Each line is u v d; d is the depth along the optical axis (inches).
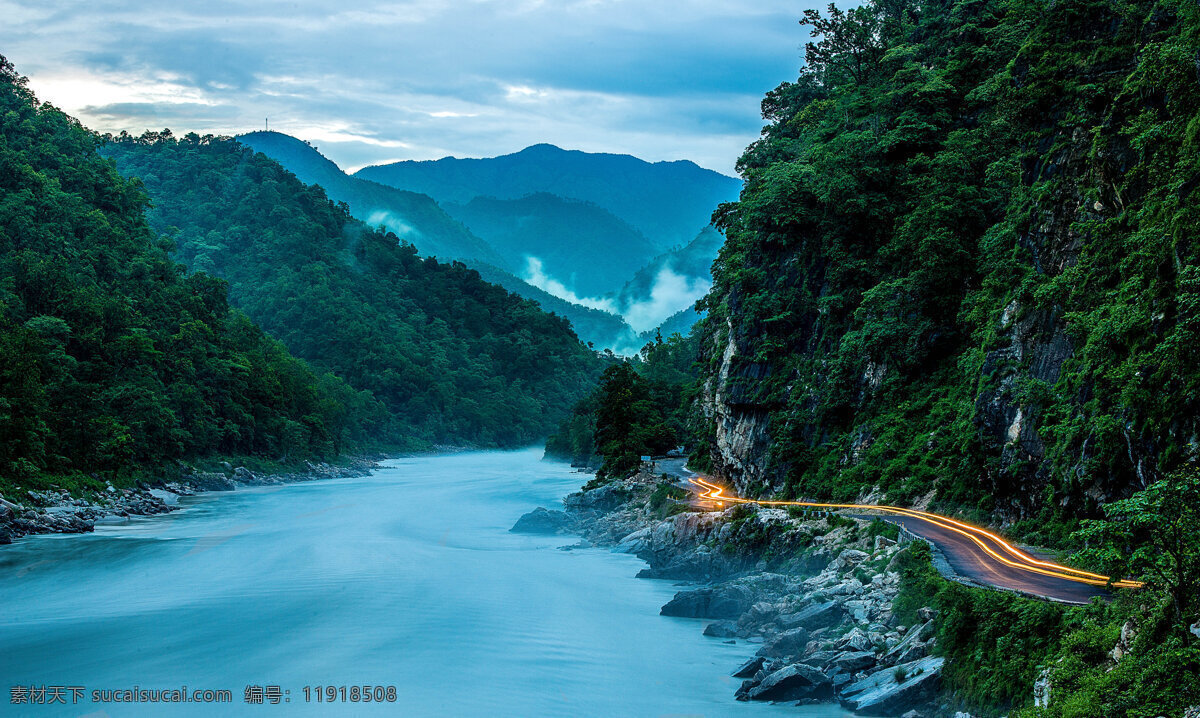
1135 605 971.9
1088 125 1926.7
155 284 6038.4
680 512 2849.4
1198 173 1378.0
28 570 2413.9
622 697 1359.5
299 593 2116.1
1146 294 1459.2
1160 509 884.6
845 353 2751.0
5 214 5428.2
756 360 3097.9
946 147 2810.0
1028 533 1704.0
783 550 2138.3
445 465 7637.8
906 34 3700.8
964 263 2539.4
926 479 2260.1
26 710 1364.4
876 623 1485.0
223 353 6053.2
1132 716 820.6
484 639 1711.4
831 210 3026.6
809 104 4165.8
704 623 1825.8
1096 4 2039.9
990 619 1145.4
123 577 2319.1
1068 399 1691.7
